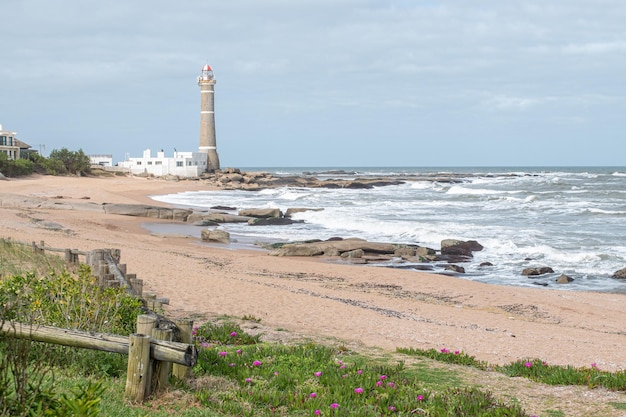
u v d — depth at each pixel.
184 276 20.95
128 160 112.81
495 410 7.87
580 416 8.06
